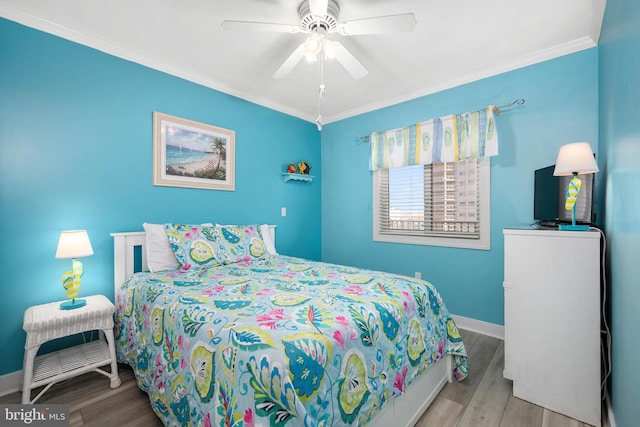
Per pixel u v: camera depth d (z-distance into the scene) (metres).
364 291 1.53
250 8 1.75
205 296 1.46
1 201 1.73
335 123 3.74
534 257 1.61
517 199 2.37
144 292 1.69
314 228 3.82
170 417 1.25
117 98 2.18
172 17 1.84
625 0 1.23
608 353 1.48
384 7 1.73
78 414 1.49
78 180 2.00
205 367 1.05
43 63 1.86
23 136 1.79
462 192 2.71
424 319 1.57
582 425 1.43
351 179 3.58
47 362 1.70
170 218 2.49
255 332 1.02
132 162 2.26
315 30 1.68
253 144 3.13
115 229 2.17
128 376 1.86
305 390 0.89
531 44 2.11
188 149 2.59
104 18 1.84
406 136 2.96
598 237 1.44
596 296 1.44
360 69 1.95
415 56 2.28
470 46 2.14
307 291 1.53
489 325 2.51
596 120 2.03
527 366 1.62
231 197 2.94
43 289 1.86
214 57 2.32
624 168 1.25
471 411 1.53
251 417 0.84
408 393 1.40
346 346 1.07
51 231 1.89
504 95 2.42
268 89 2.93
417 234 3.00
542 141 2.25
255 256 2.53
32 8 1.75
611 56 1.54
